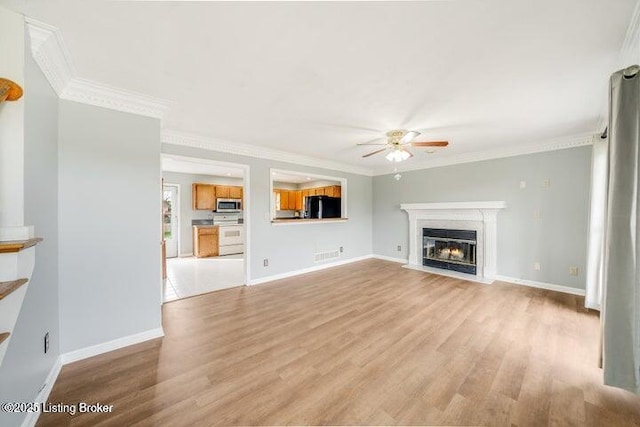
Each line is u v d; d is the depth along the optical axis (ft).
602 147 9.34
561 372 5.96
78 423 4.58
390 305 10.15
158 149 7.81
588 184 10.87
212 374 5.96
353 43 5.00
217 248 22.38
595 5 4.00
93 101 6.73
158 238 7.85
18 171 4.14
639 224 4.55
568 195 11.39
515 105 7.87
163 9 4.10
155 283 7.77
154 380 5.76
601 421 4.58
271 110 8.29
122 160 7.19
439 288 12.20
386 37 4.82
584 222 11.02
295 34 4.75
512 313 9.29
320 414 4.79
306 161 15.55
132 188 7.36
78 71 5.99
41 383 5.06
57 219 6.17
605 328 5.04
